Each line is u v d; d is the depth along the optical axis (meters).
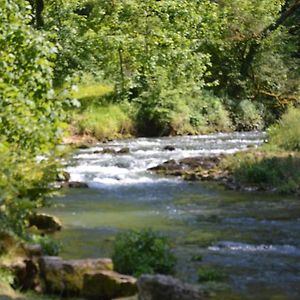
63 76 28.48
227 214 13.91
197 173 19.58
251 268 9.59
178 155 23.19
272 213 14.00
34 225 12.16
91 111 29.97
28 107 9.89
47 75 10.59
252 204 15.16
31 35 10.70
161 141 28.61
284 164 18.58
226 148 25.34
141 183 18.52
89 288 8.41
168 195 16.50
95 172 20.03
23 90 10.37
